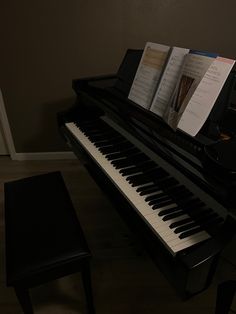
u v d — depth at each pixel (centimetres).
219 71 91
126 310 130
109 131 147
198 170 88
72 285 142
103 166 120
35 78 221
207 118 97
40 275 98
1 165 247
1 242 168
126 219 109
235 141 90
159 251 89
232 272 85
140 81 127
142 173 114
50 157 255
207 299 133
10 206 123
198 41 213
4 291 140
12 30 200
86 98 160
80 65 219
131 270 149
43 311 130
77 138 145
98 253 159
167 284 142
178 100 104
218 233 81
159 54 118
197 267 75
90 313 122
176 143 102
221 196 79
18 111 234
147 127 116
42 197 129
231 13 202
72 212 121
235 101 102
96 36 208
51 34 204
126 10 199
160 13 201
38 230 110
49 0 191
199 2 197
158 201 99
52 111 236
